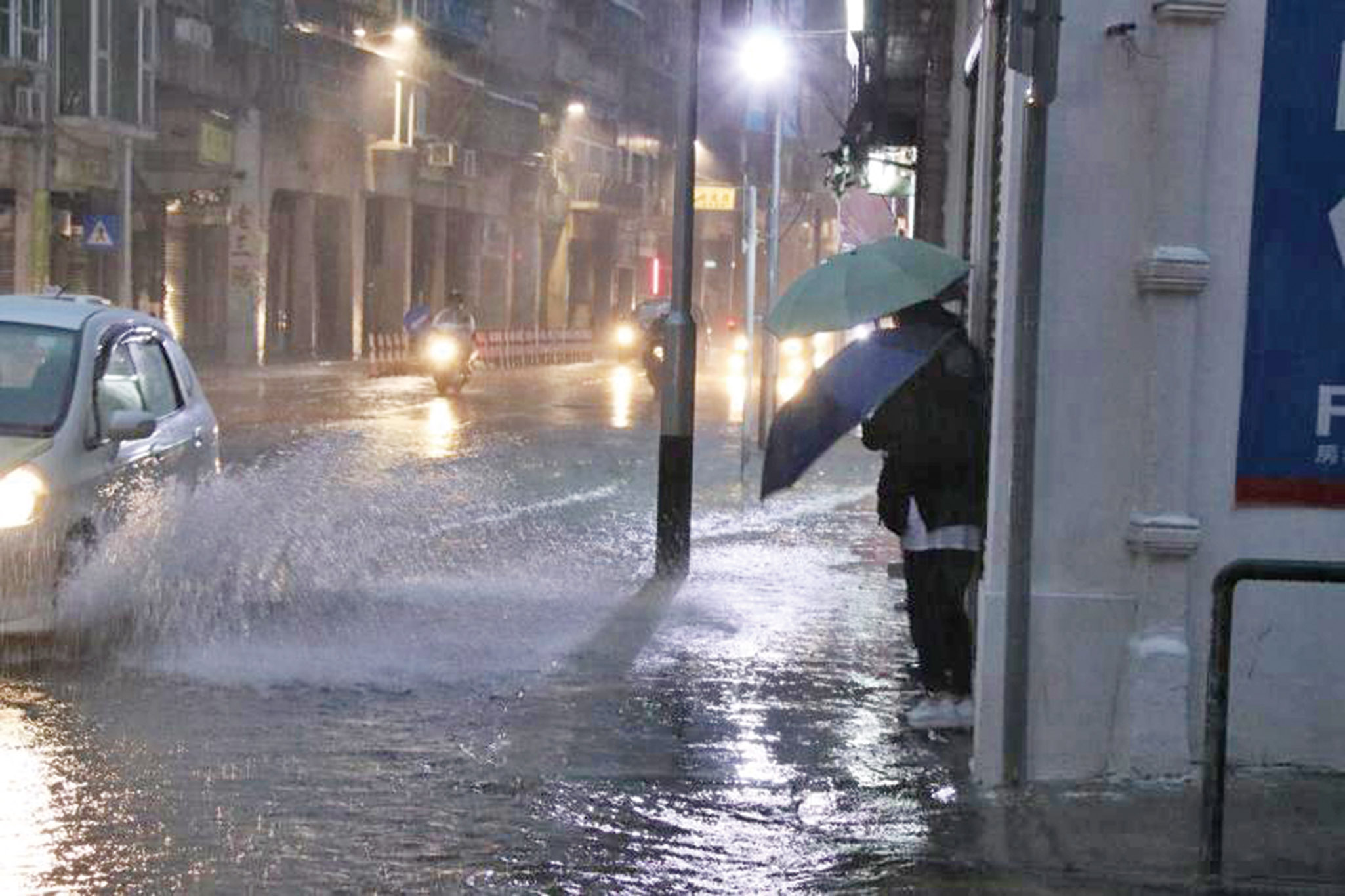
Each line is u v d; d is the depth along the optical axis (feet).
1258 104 34.53
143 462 54.80
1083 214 34.73
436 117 311.27
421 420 148.66
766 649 51.72
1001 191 39.55
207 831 32.37
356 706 43.06
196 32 229.45
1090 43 34.58
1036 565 35.06
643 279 456.86
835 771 37.52
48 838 31.71
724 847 31.99
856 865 30.78
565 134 384.27
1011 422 34.88
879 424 41.19
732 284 396.16
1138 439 34.76
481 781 36.42
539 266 378.12
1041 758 35.24
